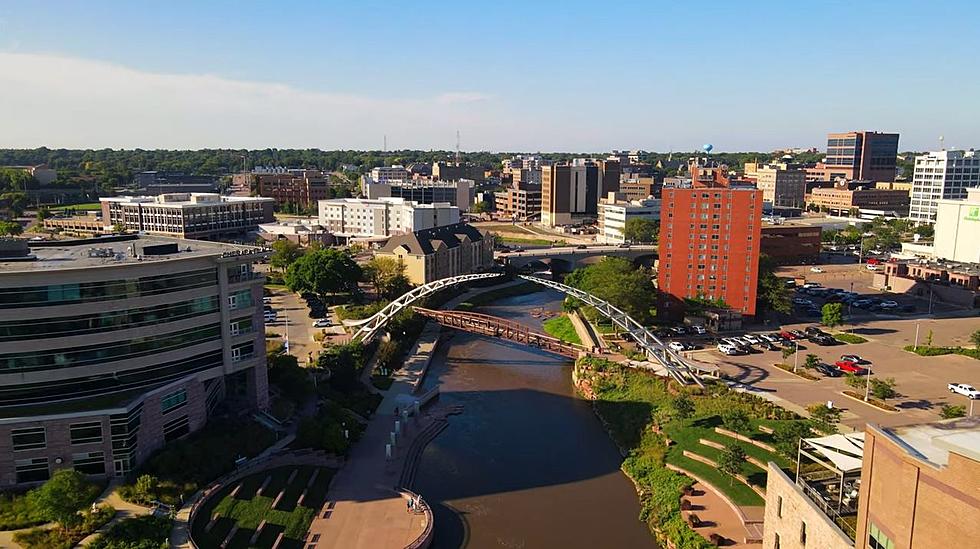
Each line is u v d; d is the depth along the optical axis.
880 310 197.50
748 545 81.88
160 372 97.69
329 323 176.38
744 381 133.88
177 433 99.31
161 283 96.38
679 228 177.25
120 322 92.94
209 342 103.50
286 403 116.88
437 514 95.44
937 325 179.00
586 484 104.56
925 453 51.25
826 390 128.50
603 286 179.00
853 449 66.62
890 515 51.97
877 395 121.00
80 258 99.31
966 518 45.47
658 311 182.62
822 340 159.50
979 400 122.75
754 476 96.00
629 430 120.06
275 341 159.38
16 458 85.62
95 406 89.00
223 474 94.31
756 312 181.88
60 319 88.75
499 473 108.19
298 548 84.75
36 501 76.62
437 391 141.75
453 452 116.00
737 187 181.88
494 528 91.94
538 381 152.75
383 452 111.31
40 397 89.50
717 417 115.44
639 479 104.06
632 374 140.62
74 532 77.75
